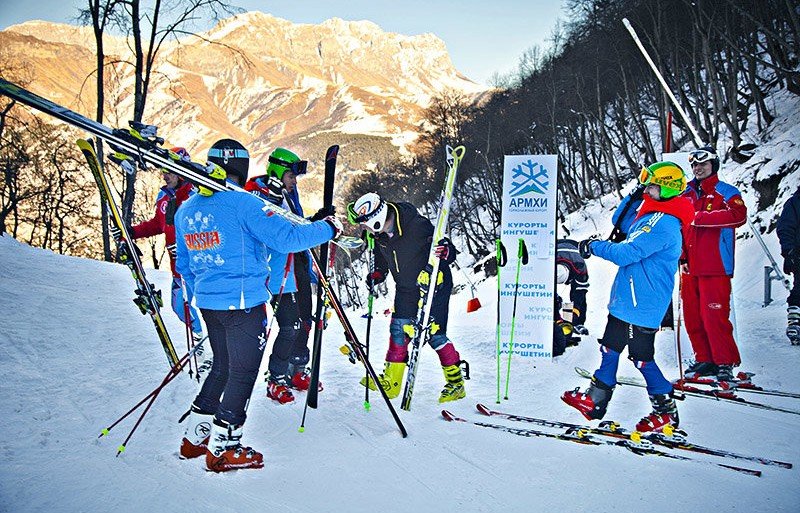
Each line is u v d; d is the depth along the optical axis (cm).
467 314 1353
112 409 393
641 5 2702
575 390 403
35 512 245
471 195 4281
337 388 491
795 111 1914
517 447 354
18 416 362
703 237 479
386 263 509
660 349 611
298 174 467
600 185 2988
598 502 281
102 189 446
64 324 607
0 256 886
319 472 311
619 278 385
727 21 2066
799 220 607
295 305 443
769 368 531
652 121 3228
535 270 634
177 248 342
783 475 311
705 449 341
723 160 1978
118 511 251
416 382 529
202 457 324
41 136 2595
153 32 1764
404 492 289
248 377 316
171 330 666
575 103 3256
